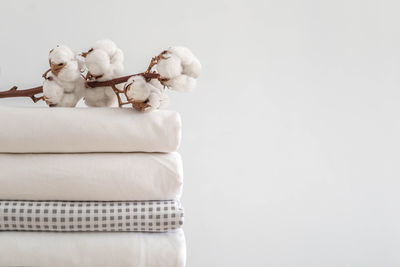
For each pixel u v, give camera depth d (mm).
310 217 1026
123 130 589
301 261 1029
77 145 590
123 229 594
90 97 653
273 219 1015
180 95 972
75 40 939
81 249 582
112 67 647
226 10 973
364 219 1046
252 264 1015
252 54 984
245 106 989
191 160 984
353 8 1016
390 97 1038
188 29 964
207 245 1002
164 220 590
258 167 1001
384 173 1045
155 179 597
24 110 597
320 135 1018
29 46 928
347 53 1018
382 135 1040
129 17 950
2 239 582
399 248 1057
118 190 591
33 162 594
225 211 1000
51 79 622
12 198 591
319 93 1012
